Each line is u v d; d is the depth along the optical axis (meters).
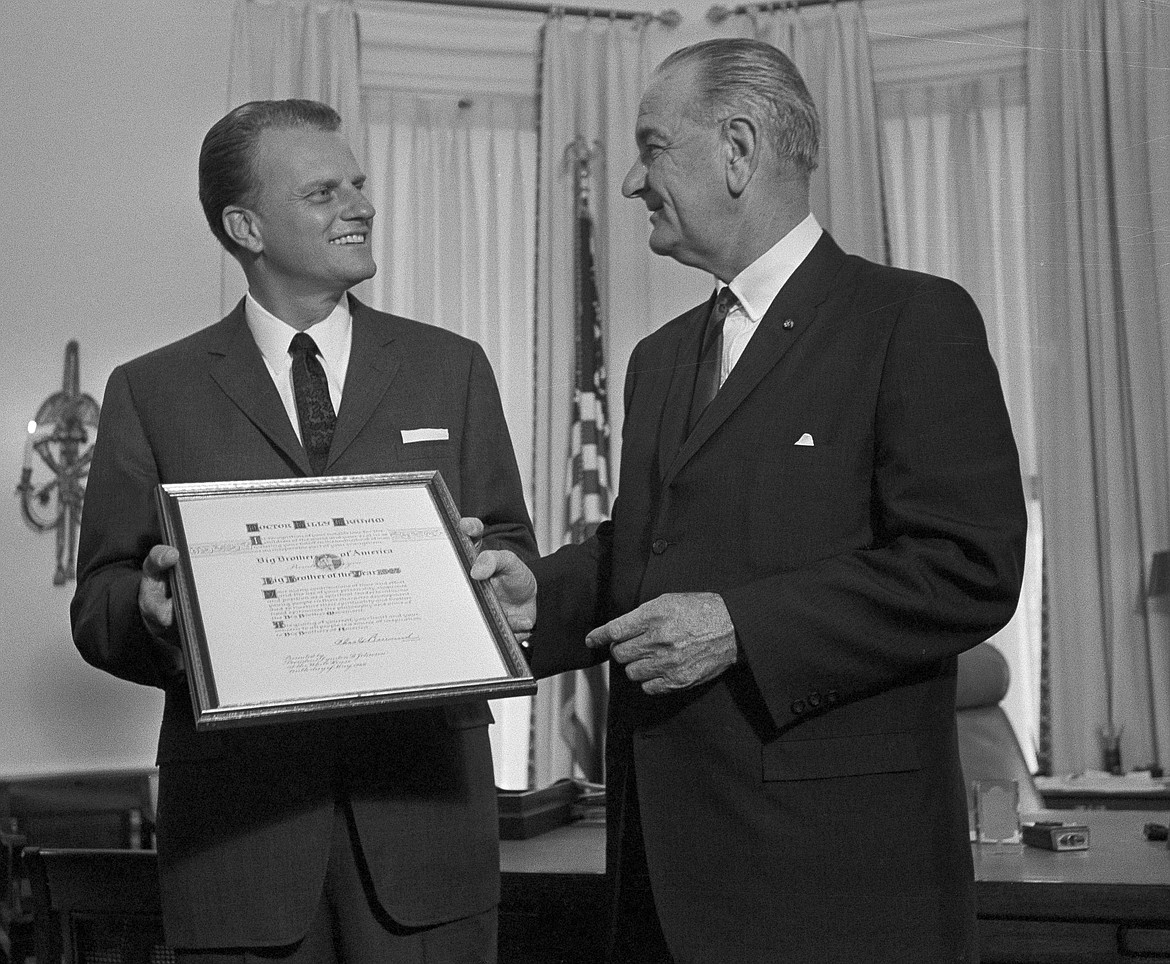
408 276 5.76
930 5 5.18
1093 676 5.03
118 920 1.80
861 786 1.43
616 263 5.62
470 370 1.86
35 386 5.17
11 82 5.22
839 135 5.38
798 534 1.48
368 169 5.68
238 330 1.80
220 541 1.53
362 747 1.62
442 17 5.75
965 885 1.46
